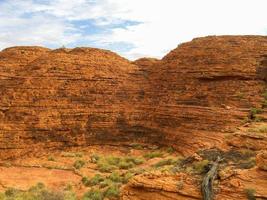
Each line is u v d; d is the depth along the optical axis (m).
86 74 53.25
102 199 27.98
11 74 51.91
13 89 49.06
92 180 33.75
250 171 22.41
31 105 48.25
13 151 44.31
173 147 43.62
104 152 46.88
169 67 54.41
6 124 45.91
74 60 54.12
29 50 60.28
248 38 51.25
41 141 46.41
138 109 51.78
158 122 48.56
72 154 45.28
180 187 22.81
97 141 48.81
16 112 47.25
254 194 21.00
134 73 56.75
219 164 25.50
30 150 45.19
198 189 22.41
